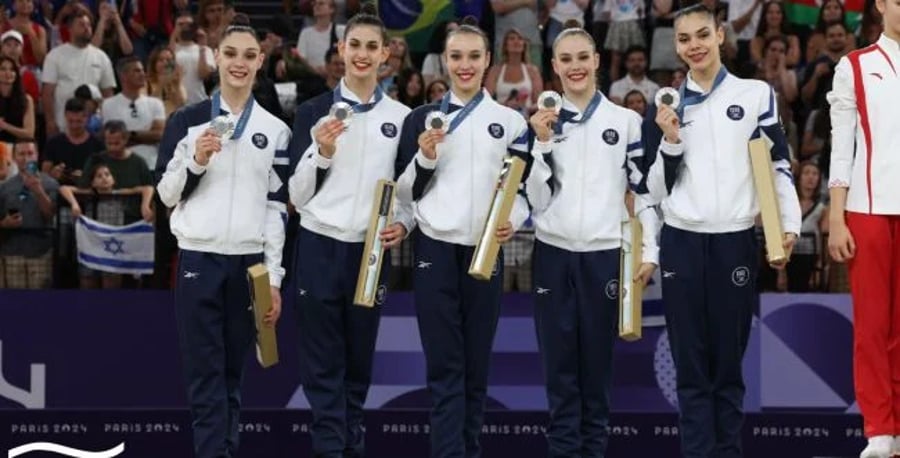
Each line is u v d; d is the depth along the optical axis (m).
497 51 21.06
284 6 22.38
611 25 20.91
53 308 16.09
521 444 15.84
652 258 12.83
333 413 12.87
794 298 16.06
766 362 16.05
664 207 12.73
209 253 12.69
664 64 20.77
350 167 12.84
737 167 12.62
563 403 13.09
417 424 15.80
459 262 12.82
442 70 20.45
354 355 13.05
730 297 12.62
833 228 11.67
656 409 15.96
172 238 16.66
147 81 19.89
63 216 16.72
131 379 16.08
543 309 13.10
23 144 17.38
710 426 12.75
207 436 12.66
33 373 16.06
